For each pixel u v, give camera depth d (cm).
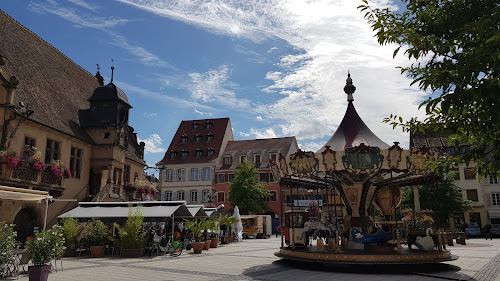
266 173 5375
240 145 6016
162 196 5772
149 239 1905
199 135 6094
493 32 377
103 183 2625
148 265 1399
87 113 2791
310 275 1127
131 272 1202
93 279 1052
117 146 2717
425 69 458
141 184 2998
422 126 560
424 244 1282
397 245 1216
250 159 5659
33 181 1886
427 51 465
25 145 2000
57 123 2352
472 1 461
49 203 2184
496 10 407
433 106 401
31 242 944
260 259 1620
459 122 476
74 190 2458
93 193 2691
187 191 5700
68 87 2928
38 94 2377
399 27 497
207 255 1831
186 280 1034
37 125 2097
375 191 1562
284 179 1574
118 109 2797
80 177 2541
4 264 1055
